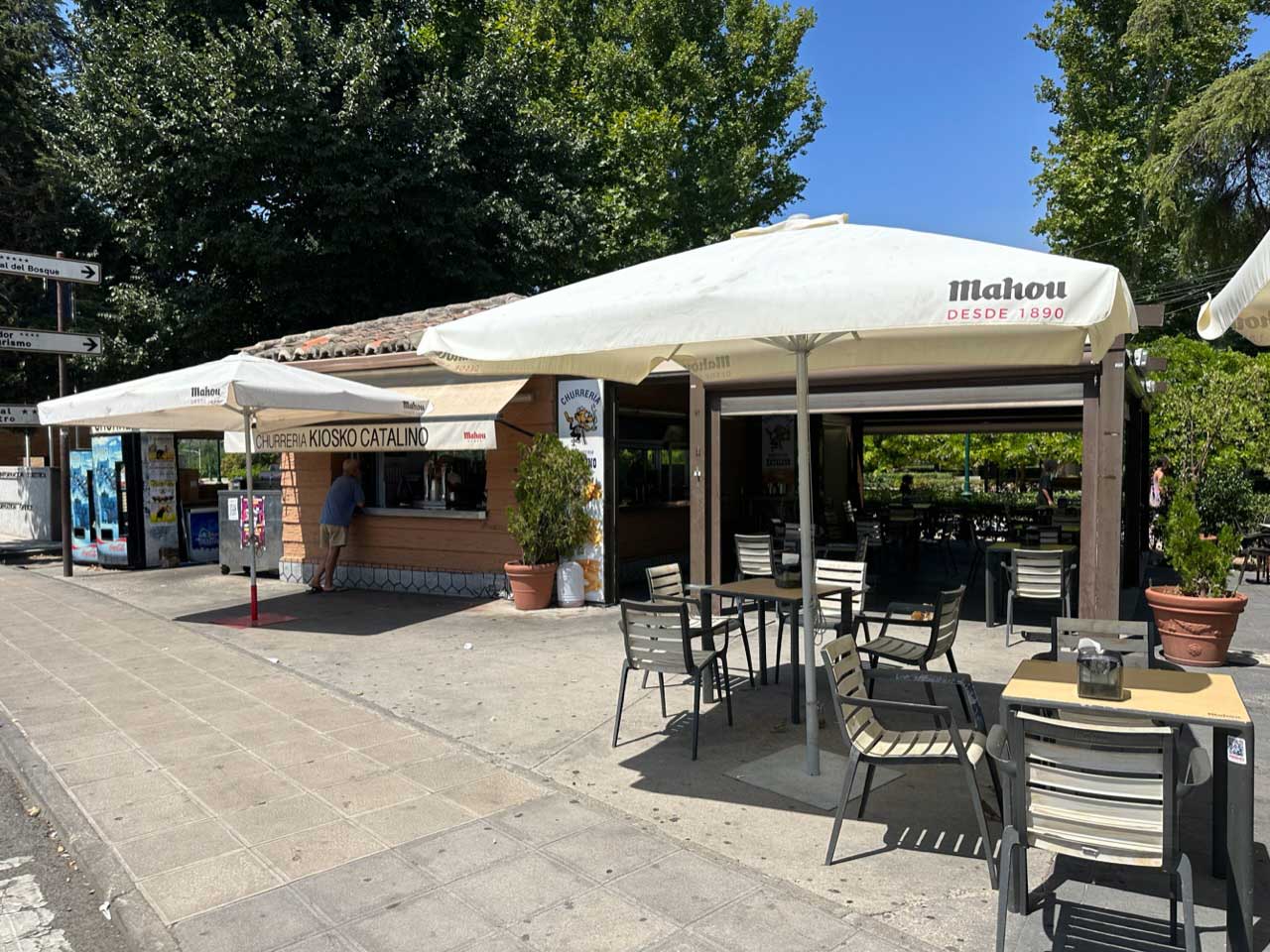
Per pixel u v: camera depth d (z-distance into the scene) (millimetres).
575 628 9242
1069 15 28094
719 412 9867
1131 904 3553
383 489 12609
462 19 24844
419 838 4219
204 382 8305
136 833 4316
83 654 8289
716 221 28375
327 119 17375
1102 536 7695
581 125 26422
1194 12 24516
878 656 5965
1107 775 2957
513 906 3568
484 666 7621
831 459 18312
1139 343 20641
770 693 6719
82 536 15648
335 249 18344
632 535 12445
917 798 4664
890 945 3244
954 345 5188
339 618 10078
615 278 4703
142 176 17297
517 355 4359
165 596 11930
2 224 18984
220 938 3373
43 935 3520
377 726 5988
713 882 3754
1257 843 4059
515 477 10961
